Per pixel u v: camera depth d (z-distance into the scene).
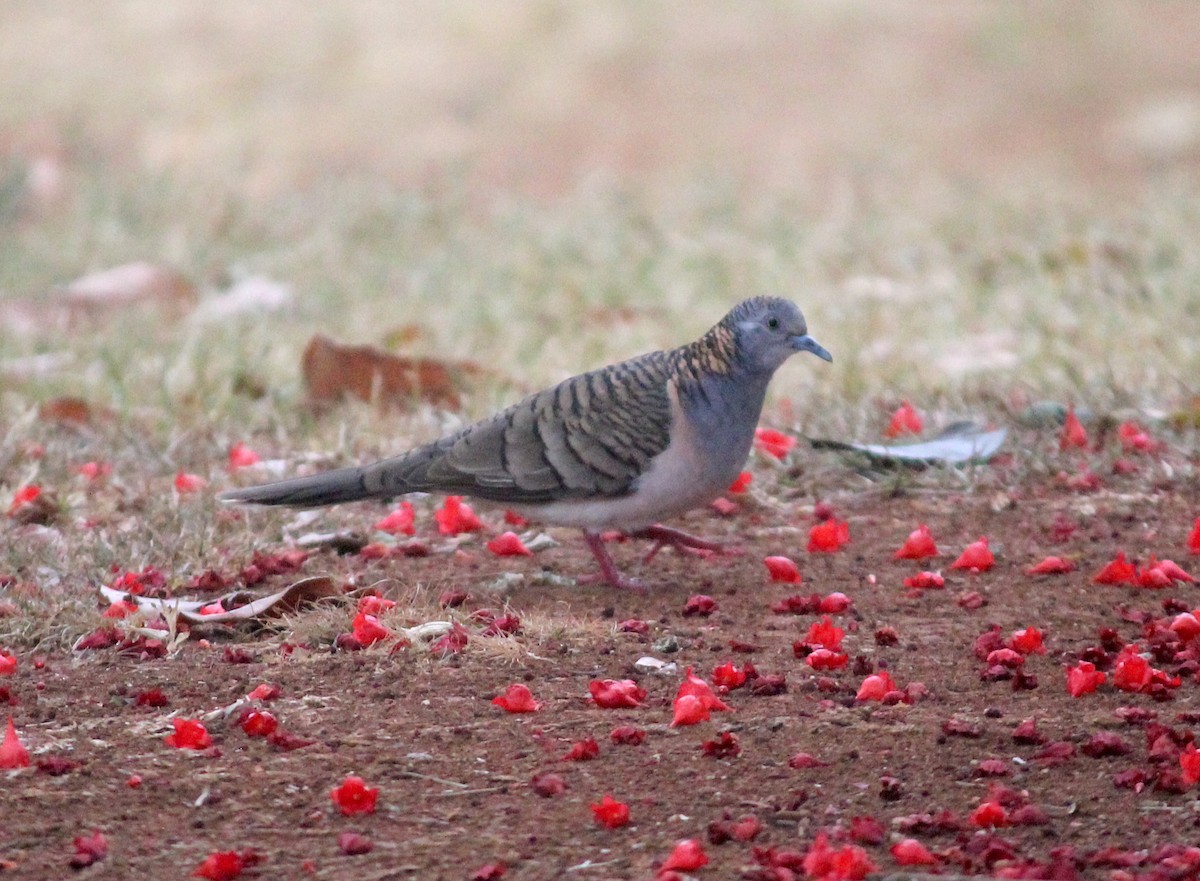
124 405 13.99
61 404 13.72
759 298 9.61
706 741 7.56
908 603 9.66
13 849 6.80
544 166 27.30
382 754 7.62
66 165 26.81
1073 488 11.55
